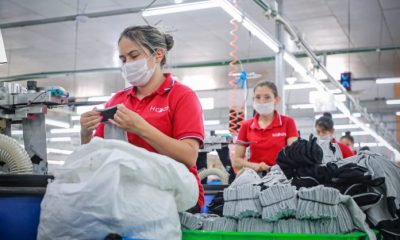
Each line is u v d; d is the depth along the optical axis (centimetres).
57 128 1376
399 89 1227
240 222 163
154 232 141
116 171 136
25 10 749
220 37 874
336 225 161
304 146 191
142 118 166
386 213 188
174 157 165
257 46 927
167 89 182
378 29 846
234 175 346
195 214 180
